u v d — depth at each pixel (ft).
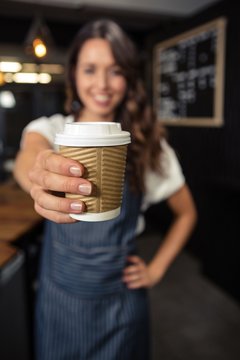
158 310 4.84
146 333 2.30
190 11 7.13
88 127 1.02
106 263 2.04
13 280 2.89
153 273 2.24
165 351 3.98
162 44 7.60
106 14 7.09
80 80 2.08
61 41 7.93
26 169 1.74
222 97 5.79
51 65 9.51
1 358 2.71
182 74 6.95
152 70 8.45
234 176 5.68
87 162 1.03
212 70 5.93
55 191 1.11
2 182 8.21
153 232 8.20
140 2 6.75
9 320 2.85
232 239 5.01
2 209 3.58
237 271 4.97
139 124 2.19
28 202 3.86
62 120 2.35
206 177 6.40
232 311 4.81
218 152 6.06
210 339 4.20
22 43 7.71
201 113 6.42
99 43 1.93
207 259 5.72
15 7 6.57
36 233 3.51
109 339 2.10
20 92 10.43
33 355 3.37
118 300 2.10
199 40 6.22
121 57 1.95
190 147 6.96
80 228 2.01
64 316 2.11
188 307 4.91
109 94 2.05
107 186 1.08
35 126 2.19
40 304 2.27
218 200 5.24
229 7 5.40
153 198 2.31
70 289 2.07
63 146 1.05
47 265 2.23
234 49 5.40
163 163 2.23
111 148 1.04
